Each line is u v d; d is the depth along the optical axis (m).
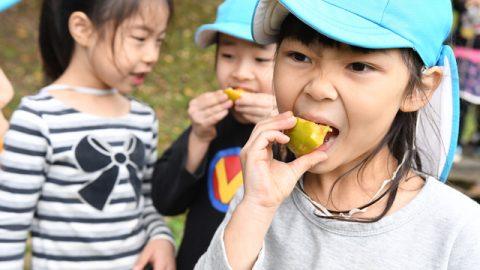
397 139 1.48
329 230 1.43
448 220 1.36
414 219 1.39
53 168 2.04
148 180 2.40
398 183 1.44
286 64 1.38
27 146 1.95
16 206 1.95
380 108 1.31
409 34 1.30
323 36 1.29
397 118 1.47
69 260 2.06
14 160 1.94
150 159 2.36
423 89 1.40
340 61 1.29
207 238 2.12
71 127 2.04
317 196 1.53
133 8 2.02
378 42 1.25
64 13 2.16
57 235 2.05
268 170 1.39
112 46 2.05
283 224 1.51
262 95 2.10
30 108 1.99
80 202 2.06
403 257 1.36
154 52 2.14
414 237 1.37
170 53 8.88
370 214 1.44
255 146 1.40
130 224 2.18
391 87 1.31
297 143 1.37
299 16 1.27
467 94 4.22
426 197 1.40
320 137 1.32
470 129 5.33
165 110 7.20
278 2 1.41
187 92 7.83
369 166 1.47
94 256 2.09
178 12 10.34
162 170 2.29
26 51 8.20
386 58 1.29
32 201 2.00
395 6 1.29
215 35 2.33
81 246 2.07
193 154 2.16
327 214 1.46
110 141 2.13
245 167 1.41
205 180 2.21
